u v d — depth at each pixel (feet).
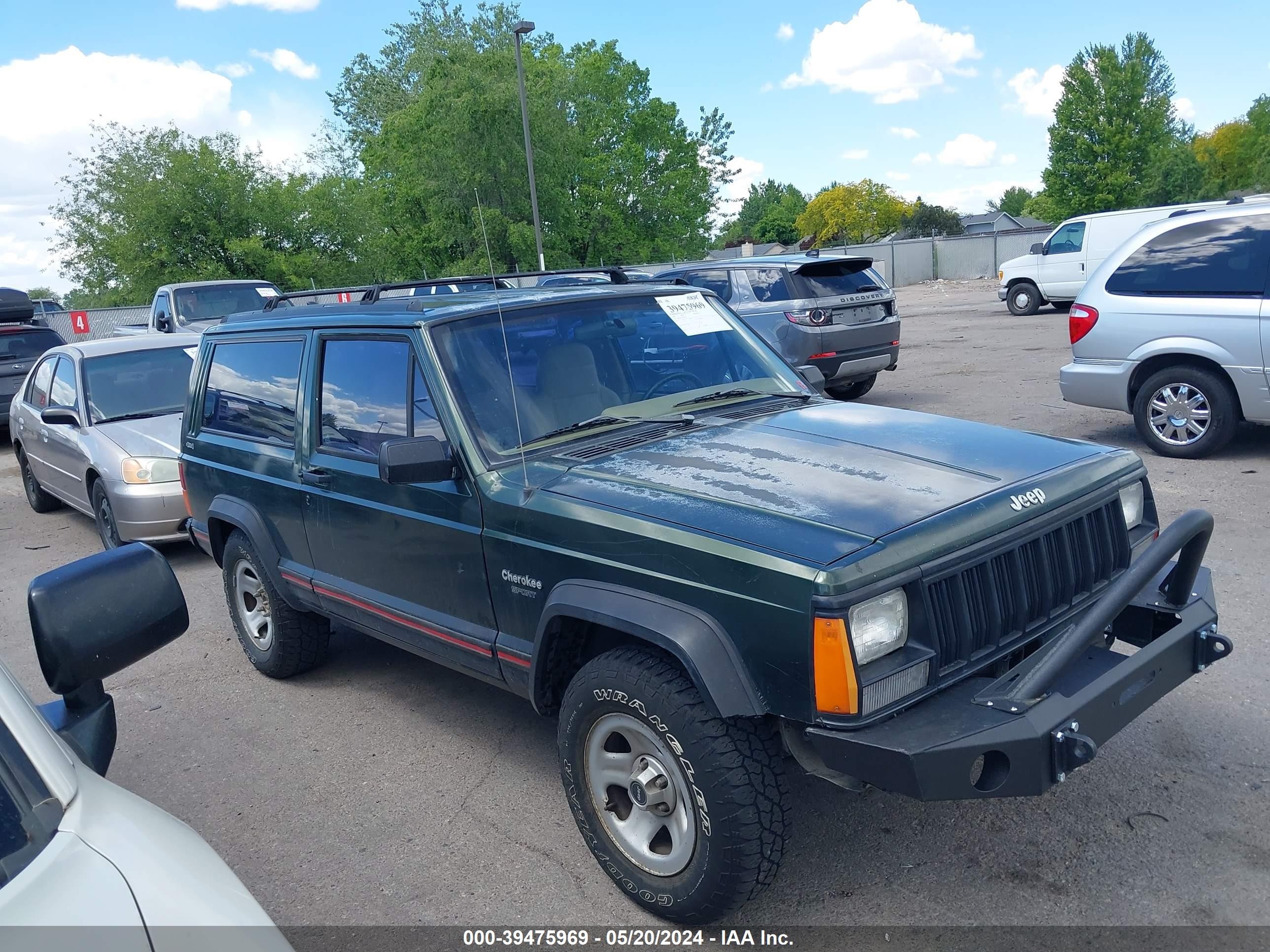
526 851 11.62
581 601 10.03
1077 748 8.16
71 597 6.63
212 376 17.60
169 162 98.63
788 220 384.88
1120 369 26.81
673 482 10.41
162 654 19.36
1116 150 173.47
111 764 14.83
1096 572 10.67
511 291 14.25
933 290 134.41
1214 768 11.98
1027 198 433.48
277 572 15.78
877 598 8.45
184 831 5.70
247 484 16.06
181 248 97.04
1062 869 10.37
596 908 10.45
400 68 191.31
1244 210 24.85
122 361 29.22
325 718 15.80
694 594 9.18
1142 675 9.27
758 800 9.01
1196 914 9.52
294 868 11.64
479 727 15.07
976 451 11.16
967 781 8.09
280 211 98.84
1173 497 22.85
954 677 8.96
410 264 111.86
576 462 11.35
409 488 12.44
